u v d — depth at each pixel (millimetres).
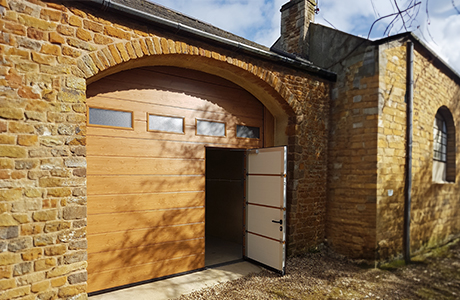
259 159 4848
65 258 2865
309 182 5273
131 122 3773
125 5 3289
